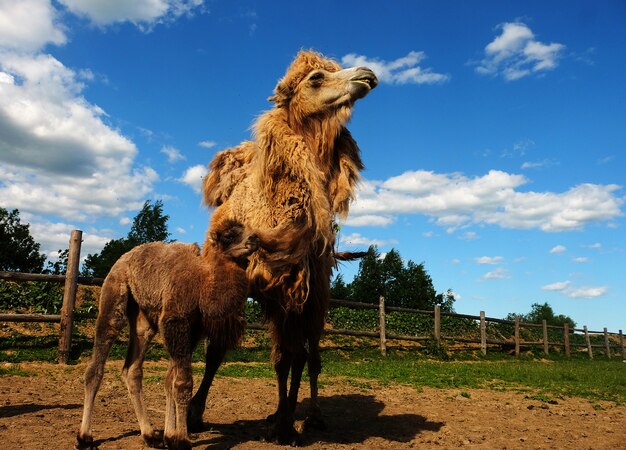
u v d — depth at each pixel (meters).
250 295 5.14
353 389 9.09
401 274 35.66
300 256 4.73
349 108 5.13
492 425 6.33
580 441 5.63
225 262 4.32
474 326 24.25
